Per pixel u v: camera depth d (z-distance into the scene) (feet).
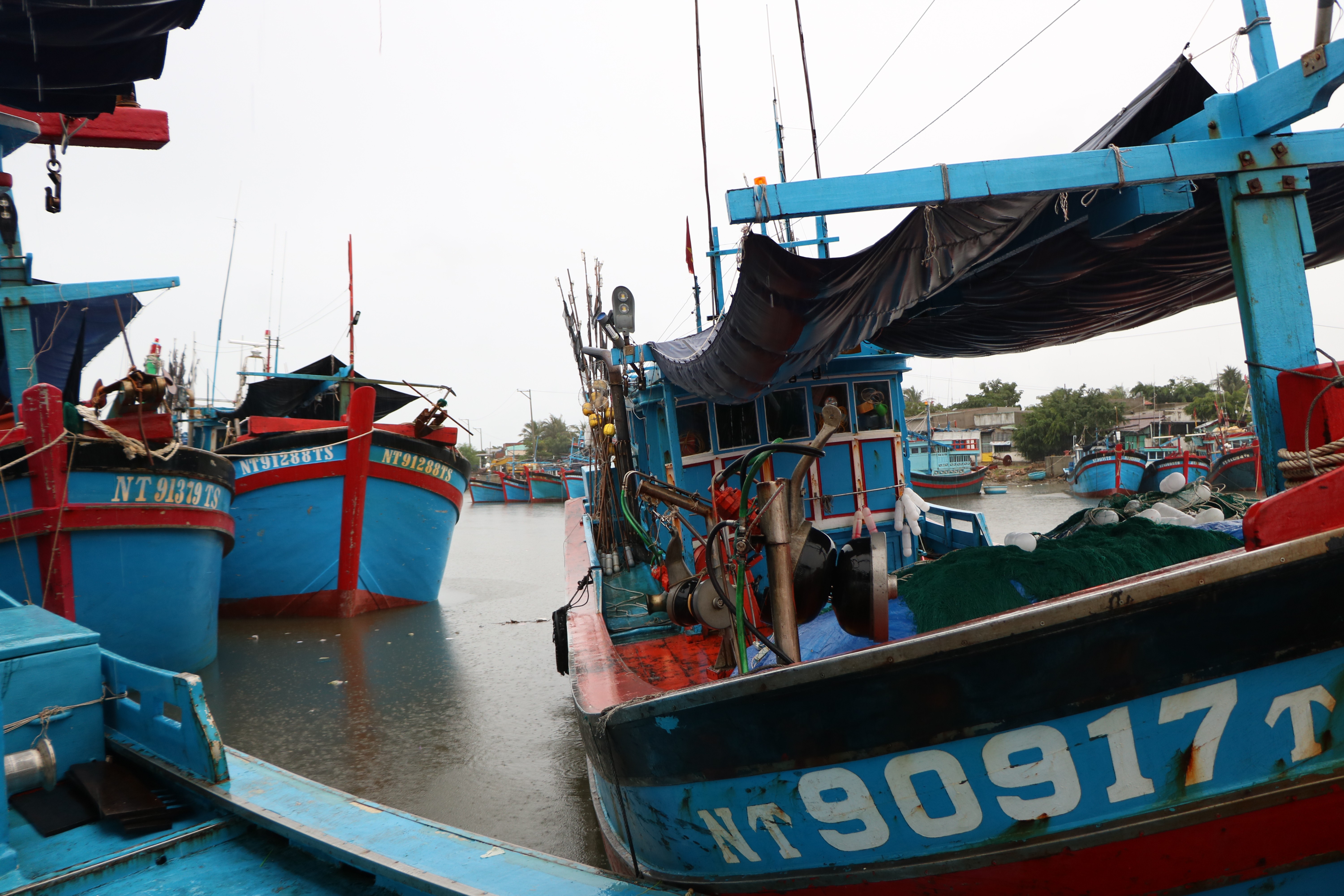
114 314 40.73
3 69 17.95
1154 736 6.33
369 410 41.83
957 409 273.75
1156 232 14.08
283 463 41.50
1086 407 179.73
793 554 9.86
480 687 28.04
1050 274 16.26
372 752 21.68
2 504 25.71
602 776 11.65
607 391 30.58
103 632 27.50
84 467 26.63
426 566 46.47
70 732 13.73
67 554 26.30
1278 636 6.02
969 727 6.72
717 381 17.54
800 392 21.76
